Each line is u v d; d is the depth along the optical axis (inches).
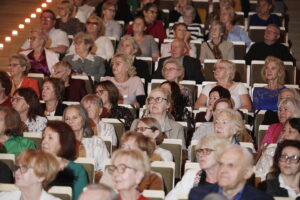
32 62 617.3
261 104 556.7
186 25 680.4
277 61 560.4
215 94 485.7
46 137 365.1
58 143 363.9
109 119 470.3
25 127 458.6
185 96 528.7
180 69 553.9
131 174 303.9
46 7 796.6
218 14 742.5
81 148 403.2
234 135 407.2
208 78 619.5
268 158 393.7
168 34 754.2
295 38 815.7
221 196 240.5
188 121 495.2
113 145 450.9
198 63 613.9
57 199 318.3
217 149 333.1
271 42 666.2
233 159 293.1
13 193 323.6
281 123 440.5
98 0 772.0
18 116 408.8
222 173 293.6
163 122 452.8
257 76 617.3
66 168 355.6
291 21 843.4
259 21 769.6
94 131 446.9
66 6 720.3
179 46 608.4
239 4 816.3
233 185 293.1
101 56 636.1
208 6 808.3
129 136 361.7
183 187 346.0
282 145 346.9
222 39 667.4
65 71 547.8
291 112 438.0
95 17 668.1
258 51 666.2
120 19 782.5
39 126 461.1
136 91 566.9
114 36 722.2
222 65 548.4
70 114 403.9
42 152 320.2
